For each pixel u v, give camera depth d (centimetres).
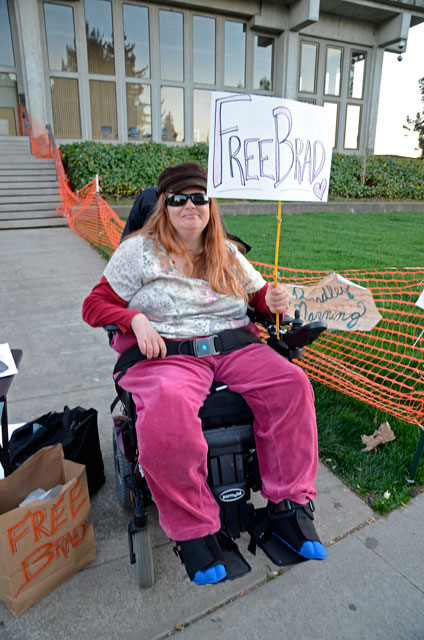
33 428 223
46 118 1405
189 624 166
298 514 159
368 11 1608
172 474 145
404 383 317
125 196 1169
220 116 174
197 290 188
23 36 1316
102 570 186
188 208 179
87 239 824
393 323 402
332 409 295
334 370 336
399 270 578
